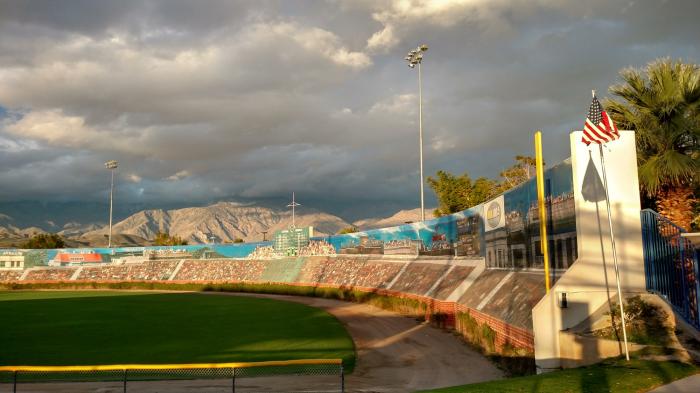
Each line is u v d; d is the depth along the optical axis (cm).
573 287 2083
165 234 18212
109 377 2322
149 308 5797
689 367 1567
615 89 2470
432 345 3234
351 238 7575
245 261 9850
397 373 2470
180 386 2109
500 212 3628
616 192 2147
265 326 4150
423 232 5544
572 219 2366
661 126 2350
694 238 2020
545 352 2045
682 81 2288
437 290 4478
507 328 2628
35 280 10712
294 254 8888
